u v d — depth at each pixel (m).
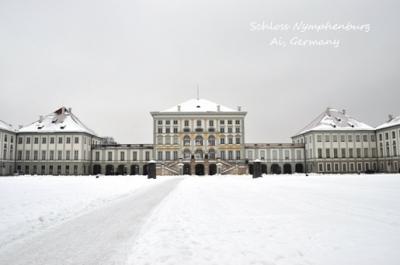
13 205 18.78
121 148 102.75
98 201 21.55
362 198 21.09
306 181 43.12
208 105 105.44
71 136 96.69
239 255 8.91
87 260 8.83
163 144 100.06
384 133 96.88
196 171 97.75
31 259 8.99
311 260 8.40
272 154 104.12
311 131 100.38
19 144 97.31
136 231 12.23
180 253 9.13
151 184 40.19
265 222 13.13
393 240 10.17
